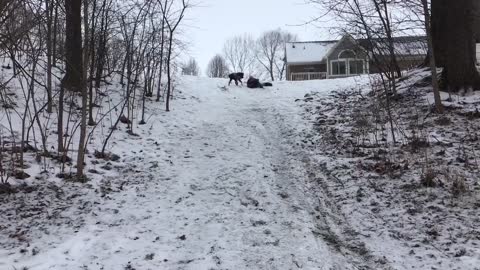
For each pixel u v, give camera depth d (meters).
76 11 11.08
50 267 5.17
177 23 15.05
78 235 6.13
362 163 8.65
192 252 5.75
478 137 8.98
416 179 7.47
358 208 6.88
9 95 11.77
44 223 6.55
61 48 11.60
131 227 6.53
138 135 11.70
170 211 7.15
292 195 7.67
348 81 19.14
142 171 9.22
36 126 10.55
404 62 17.42
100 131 11.34
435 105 10.85
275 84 20.59
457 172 7.47
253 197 7.61
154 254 5.64
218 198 7.69
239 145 11.10
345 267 5.27
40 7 8.68
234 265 5.36
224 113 14.73
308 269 5.22
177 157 10.31
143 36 15.20
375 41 12.28
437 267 5.11
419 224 6.14
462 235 5.73
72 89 12.23
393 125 10.67
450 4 11.94
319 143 10.49
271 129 12.54
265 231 6.29
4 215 6.70
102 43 14.70
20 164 8.29
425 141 8.99
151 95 15.86
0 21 7.65
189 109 14.98
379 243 5.83
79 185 8.01
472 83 11.74
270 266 5.33
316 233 6.23
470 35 11.85
